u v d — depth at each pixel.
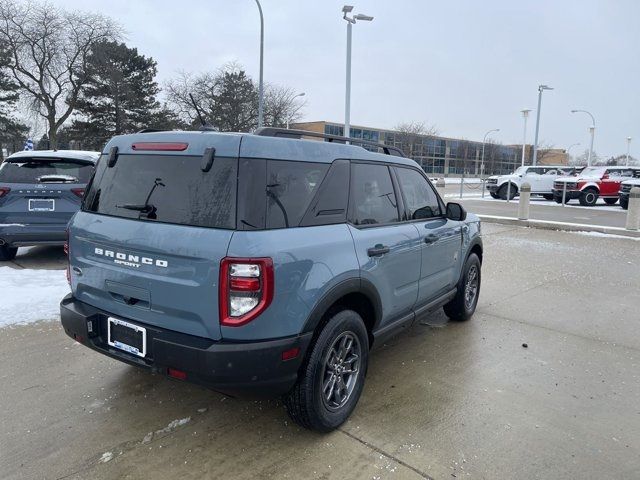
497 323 5.57
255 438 3.11
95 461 2.84
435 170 82.38
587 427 3.36
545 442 3.16
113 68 41.72
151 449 2.97
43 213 6.96
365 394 3.74
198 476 2.72
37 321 5.05
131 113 46.00
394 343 4.86
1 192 6.86
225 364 2.60
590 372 4.28
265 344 2.65
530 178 24.67
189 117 45.47
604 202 24.92
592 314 5.98
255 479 2.71
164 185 2.90
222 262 2.56
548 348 4.82
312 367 2.94
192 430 3.19
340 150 3.37
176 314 2.78
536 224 14.38
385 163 3.90
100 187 3.29
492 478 2.78
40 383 3.78
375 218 3.63
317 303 2.88
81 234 3.26
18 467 2.77
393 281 3.72
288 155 2.91
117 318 3.04
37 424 3.21
